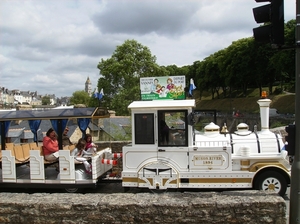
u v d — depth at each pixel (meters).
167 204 4.94
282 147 8.27
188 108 8.19
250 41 58.94
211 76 74.12
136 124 8.41
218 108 69.12
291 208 5.15
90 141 9.67
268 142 8.38
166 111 8.27
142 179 8.16
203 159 8.15
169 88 8.73
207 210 4.89
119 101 43.59
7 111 10.15
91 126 12.13
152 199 5.17
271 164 8.02
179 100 8.59
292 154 5.20
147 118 8.34
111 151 11.03
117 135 17.92
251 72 59.53
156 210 4.96
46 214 5.17
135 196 5.36
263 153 8.23
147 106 8.28
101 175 9.38
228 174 8.07
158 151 8.28
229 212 4.86
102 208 5.04
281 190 7.96
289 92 58.88
